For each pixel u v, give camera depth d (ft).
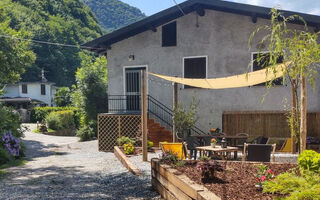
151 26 49.44
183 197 15.99
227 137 36.52
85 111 82.53
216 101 47.03
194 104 47.93
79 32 236.22
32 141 72.02
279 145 37.50
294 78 19.98
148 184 23.61
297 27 41.73
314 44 17.56
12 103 149.38
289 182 15.24
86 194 21.39
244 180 17.49
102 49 55.47
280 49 18.15
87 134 75.51
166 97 50.47
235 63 45.91
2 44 66.39
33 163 38.09
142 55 52.01
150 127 47.75
